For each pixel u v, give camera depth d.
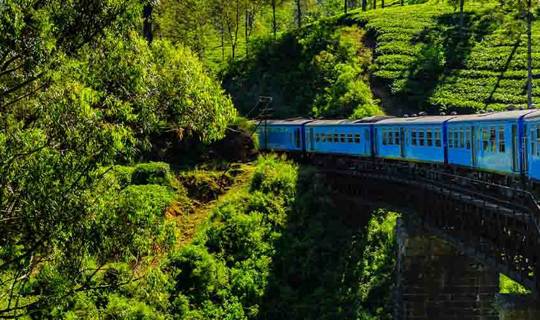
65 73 16.44
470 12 77.19
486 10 73.81
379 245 38.22
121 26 17.98
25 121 17.00
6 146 15.27
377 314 33.53
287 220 39.06
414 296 31.72
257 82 68.69
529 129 22.58
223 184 41.59
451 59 66.56
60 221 15.76
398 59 67.69
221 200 39.69
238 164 44.12
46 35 15.92
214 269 32.94
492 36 70.12
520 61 64.06
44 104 16.28
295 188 41.28
